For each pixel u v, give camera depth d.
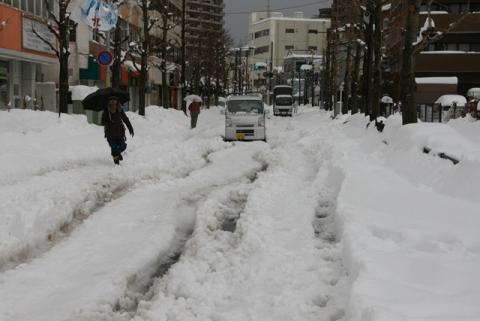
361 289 4.34
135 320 4.70
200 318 4.73
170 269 6.07
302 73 103.44
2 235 6.74
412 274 4.81
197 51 68.50
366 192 8.41
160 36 56.66
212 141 20.44
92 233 7.47
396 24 35.16
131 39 46.00
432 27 15.45
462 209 7.02
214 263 6.26
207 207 9.05
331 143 16.75
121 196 10.07
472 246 5.73
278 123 39.31
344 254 5.91
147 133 23.73
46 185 10.02
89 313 4.82
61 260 6.30
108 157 14.98
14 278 5.70
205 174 12.85
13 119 18.11
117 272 5.86
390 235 6.17
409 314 3.81
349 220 6.78
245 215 8.25
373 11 23.27
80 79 33.06
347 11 34.09
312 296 5.08
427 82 42.34
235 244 7.05
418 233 6.08
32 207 7.95
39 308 4.95
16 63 27.67
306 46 119.56
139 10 47.47
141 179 11.93
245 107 23.17
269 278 5.61
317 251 6.41
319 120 37.44
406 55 15.35
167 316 4.83
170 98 64.19
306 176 12.26
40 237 7.00
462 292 4.35
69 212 8.18
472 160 8.11
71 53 31.73
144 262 6.29
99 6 21.75
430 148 10.20
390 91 44.38
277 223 7.74
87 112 22.77
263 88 115.56
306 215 8.09
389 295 4.21
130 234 7.42
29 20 26.17
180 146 18.81
